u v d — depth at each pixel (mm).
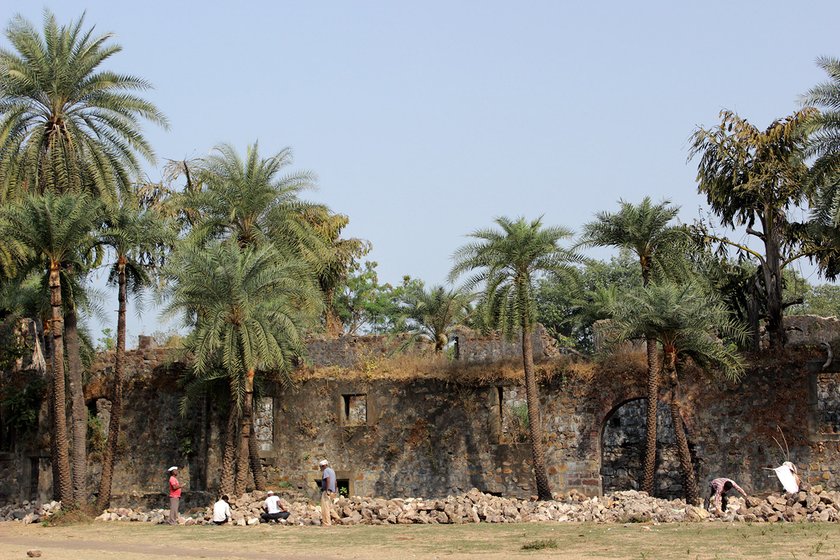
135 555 27094
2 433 49594
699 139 42656
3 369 49781
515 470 43938
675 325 37344
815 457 40281
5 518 43250
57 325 39156
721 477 41438
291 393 46938
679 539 26938
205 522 37719
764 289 41969
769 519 31828
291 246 45188
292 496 44094
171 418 48312
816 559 21984
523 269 40562
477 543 27891
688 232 42594
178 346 48750
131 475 48312
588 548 25719
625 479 49562
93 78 42844
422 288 54438
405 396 45750
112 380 49031
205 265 39531
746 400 41531
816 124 37281
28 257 42188
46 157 41844
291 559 25312
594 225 40688
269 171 44812
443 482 44781
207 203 44250
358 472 45750
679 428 37719
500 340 47719
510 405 46062
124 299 42156
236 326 40344
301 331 43344
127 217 40656
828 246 40969
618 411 50250
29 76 41719
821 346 40781
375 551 26719
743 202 42375
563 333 74312
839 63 37531
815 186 37875
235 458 46562
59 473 39906
